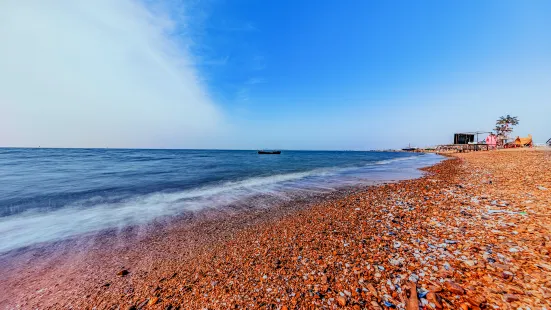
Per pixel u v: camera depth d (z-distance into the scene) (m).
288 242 5.90
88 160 44.56
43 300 4.03
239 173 23.25
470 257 4.22
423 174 19.95
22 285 4.53
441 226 6.07
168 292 4.04
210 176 20.83
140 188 14.77
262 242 6.08
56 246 6.35
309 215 8.51
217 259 5.25
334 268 4.33
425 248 4.81
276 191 13.66
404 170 24.70
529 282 3.27
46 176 20.33
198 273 4.66
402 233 5.84
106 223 8.20
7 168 27.45
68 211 9.70
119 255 5.75
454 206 7.86
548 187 8.76
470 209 7.29
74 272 4.98
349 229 6.51
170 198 12.04
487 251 4.35
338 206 9.58
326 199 11.24
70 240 6.75
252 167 30.97
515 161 21.27
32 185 15.75
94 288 4.34
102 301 3.91
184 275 4.63
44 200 11.59
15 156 57.91
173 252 5.83
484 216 6.43
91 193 13.32
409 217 7.19
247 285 4.02
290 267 4.54
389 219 7.16
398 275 3.90
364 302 3.29
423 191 11.30
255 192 13.45
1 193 13.37
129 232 7.35
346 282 3.83
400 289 3.51
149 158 55.53
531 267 3.63
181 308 3.53
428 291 3.36
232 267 4.78
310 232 6.53
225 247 5.95
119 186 15.45
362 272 4.10
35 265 5.33
